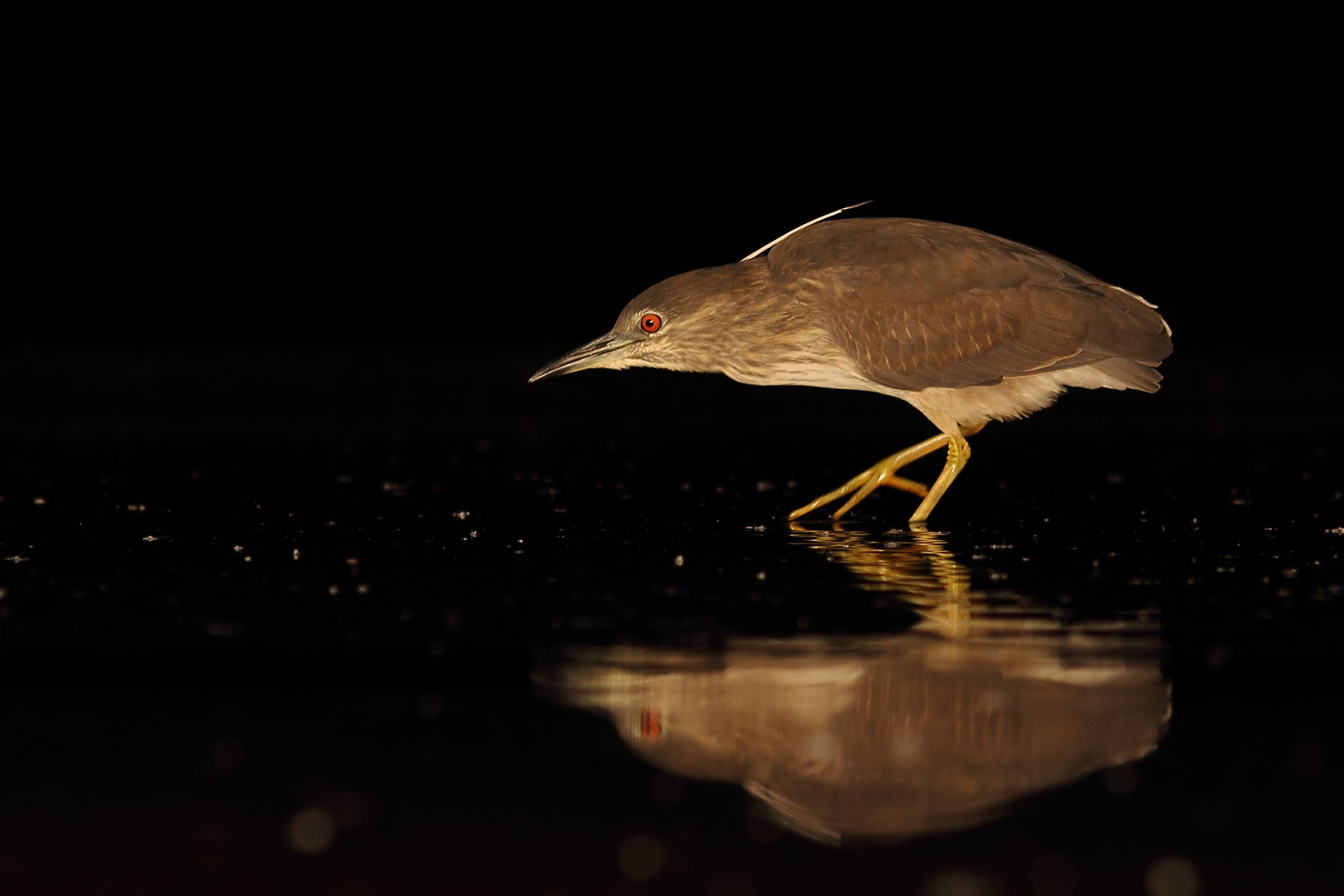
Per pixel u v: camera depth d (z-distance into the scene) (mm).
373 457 17328
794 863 5652
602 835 5887
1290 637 8406
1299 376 24797
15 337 28109
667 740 6891
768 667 7895
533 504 13586
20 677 7691
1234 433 19562
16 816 5996
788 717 7160
